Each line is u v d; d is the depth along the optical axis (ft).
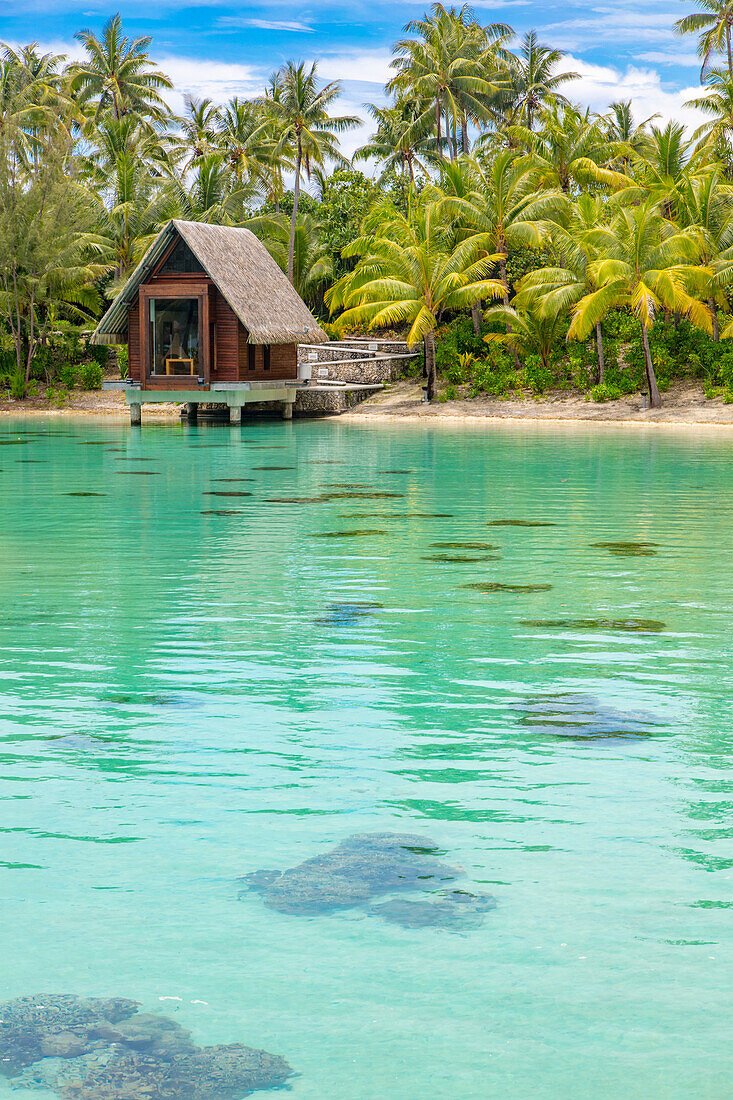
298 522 50.98
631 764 18.89
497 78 213.66
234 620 30.45
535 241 143.33
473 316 156.87
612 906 13.64
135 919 13.37
